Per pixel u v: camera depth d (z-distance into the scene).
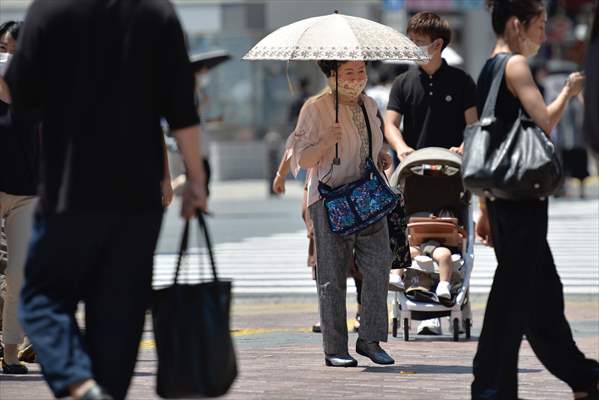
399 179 21.88
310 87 70.69
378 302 19.81
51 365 12.53
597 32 14.18
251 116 72.19
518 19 15.09
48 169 12.87
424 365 19.92
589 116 14.08
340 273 19.80
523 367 19.80
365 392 17.39
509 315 14.93
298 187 70.62
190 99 12.91
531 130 14.70
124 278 12.98
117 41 12.77
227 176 73.00
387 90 33.34
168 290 13.20
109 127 12.71
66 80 12.78
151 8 12.86
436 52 23.00
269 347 22.30
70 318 12.91
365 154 19.84
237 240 44.06
